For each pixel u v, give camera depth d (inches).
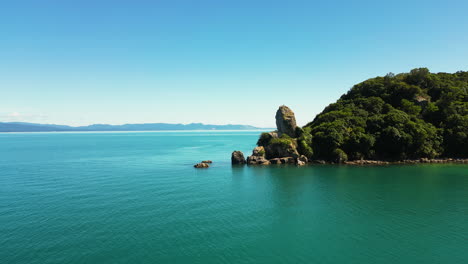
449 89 4970.5
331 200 2354.8
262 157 4448.8
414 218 1932.8
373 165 4028.1
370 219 1916.8
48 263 1331.2
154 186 2854.3
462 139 4131.4
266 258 1405.0
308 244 1552.7
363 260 1387.8
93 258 1382.9
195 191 2655.0
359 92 5762.8
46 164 4441.4
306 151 4365.2
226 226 1792.6
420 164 4018.2
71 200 2327.8
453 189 2664.9
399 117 4377.5
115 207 2144.4
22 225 1780.3
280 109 5167.3
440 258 1406.3
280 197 2447.1
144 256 1408.7
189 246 1517.0
